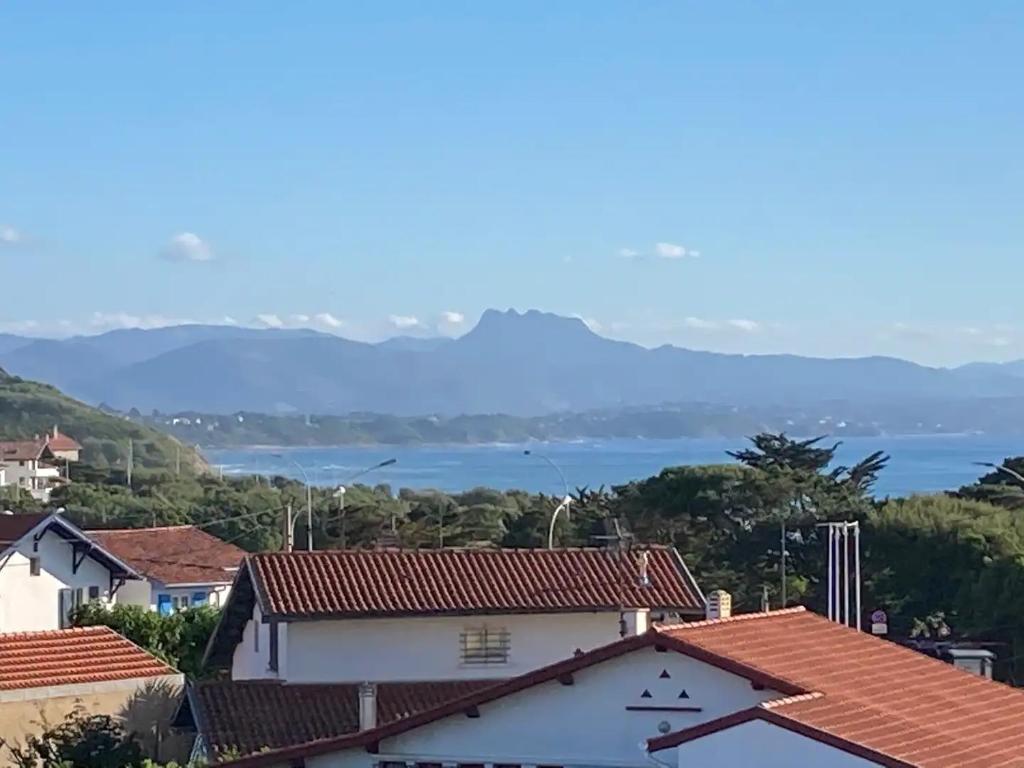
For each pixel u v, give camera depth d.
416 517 85.62
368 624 38.34
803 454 79.31
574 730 23.91
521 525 75.56
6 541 59.31
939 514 63.12
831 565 53.00
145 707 39.12
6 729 36.94
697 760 20.88
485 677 38.62
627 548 42.41
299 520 88.00
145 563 71.00
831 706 22.09
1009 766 21.38
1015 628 55.91
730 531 68.44
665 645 23.41
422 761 24.81
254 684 37.53
